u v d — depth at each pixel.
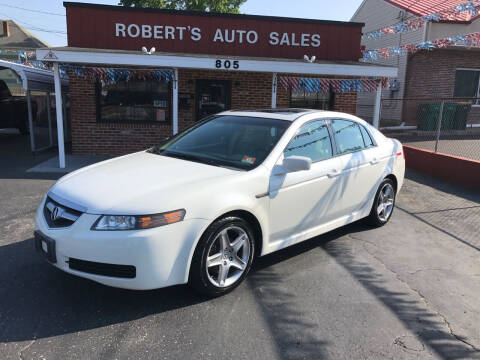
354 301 3.55
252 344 2.90
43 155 10.60
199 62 8.64
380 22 18.11
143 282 3.04
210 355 2.77
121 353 2.76
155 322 3.12
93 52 8.26
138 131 10.74
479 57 16.14
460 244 5.01
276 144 3.96
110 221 3.01
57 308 3.27
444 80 16.12
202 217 3.21
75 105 10.43
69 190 3.40
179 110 10.85
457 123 15.70
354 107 11.77
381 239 5.08
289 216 3.99
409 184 8.34
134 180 3.47
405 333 3.11
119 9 10.20
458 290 3.83
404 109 16.09
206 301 3.45
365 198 5.02
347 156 4.66
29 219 5.41
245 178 3.58
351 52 11.30
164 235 3.04
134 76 10.45
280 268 4.15
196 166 3.81
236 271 3.65
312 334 3.05
